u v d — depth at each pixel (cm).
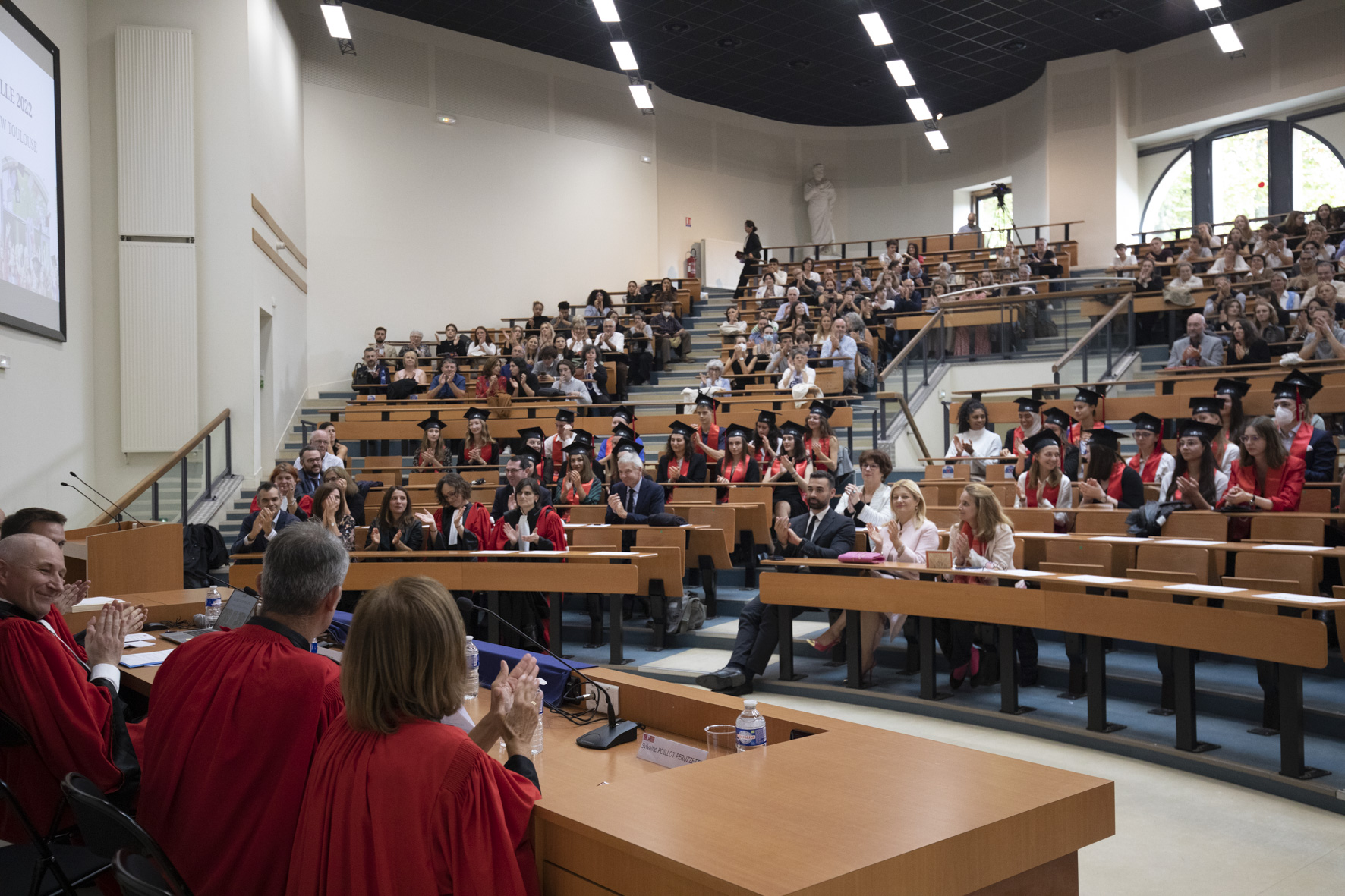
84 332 1024
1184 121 1778
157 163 1063
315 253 1548
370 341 1606
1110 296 1193
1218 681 534
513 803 186
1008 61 1858
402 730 187
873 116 2159
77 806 220
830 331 1326
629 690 307
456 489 726
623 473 771
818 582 579
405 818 177
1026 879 193
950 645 563
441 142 1698
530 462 814
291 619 237
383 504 702
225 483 1067
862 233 2206
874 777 208
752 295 1891
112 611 316
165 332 1058
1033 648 576
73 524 979
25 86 867
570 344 1493
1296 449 693
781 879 157
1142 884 324
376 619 189
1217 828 370
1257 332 1077
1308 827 368
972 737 495
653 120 1986
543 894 195
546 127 1830
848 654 582
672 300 1789
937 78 1936
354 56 1600
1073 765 447
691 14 1644
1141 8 1634
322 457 959
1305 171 1680
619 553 626
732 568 773
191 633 443
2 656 270
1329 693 501
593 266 1884
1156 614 448
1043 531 655
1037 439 714
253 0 1139
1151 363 1189
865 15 1483
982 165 2077
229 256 1092
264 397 1258
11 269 833
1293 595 424
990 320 1245
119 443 1055
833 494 636
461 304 1714
